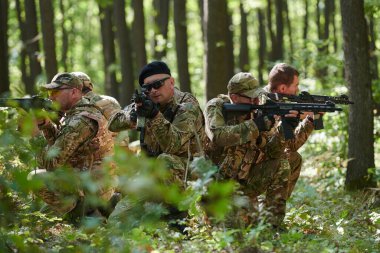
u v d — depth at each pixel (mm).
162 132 6633
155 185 4285
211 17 14562
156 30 24781
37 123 6754
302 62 14758
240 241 6062
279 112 6945
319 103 7445
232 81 7125
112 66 24500
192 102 7156
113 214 6422
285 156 7445
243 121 7121
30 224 6668
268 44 33219
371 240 6949
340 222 7684
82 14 35719
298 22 36344
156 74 6902
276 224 7125
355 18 10445
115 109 8258
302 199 8922
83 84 8352
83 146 7688
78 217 7469
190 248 6121
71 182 4711
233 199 5848
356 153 10633
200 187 5020
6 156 5004
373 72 15078
